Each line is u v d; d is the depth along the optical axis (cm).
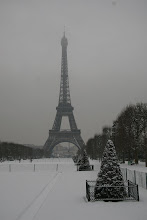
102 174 4175
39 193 4941
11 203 4066
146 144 13112
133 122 13688
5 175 8750
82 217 3148
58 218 3153
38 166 15012
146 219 2995
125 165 13438
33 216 3284
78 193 4894
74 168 12812
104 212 3334
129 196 4250
